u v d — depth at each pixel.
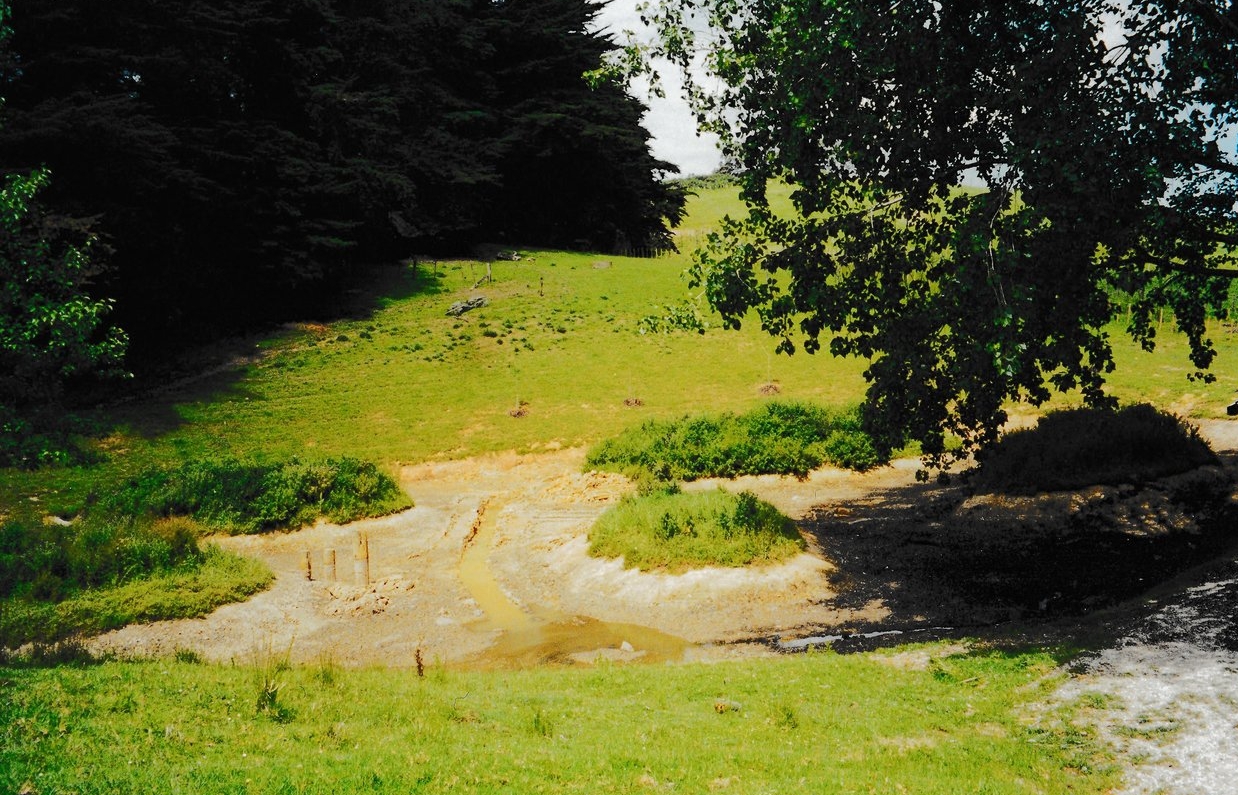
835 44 15.20
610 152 74.69
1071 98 13.70
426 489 32.78
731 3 18.02
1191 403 33.19
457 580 22.36
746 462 31.02
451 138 65.44
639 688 12.80
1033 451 25.83
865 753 9.52
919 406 17.83
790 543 21.05
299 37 54.94
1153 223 14.48
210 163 45.81
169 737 8.77
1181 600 14.14
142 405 39.56
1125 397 34.44
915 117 15.60
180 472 29.59
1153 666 11.16
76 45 38.53
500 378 44.38
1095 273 15.85
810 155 16.52
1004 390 16.30
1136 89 13.80
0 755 7.71
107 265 38.56
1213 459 25.20
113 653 14.20
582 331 51.00
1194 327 18.66
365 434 38.03
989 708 10.79
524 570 22.86
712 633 17.58
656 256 92.19
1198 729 9.21
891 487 28.53
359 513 27.91
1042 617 16.44
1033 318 14.26
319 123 55.84
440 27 68.38
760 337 48.97
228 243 48.59
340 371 45.09
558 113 70.00
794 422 33.28
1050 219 13.57
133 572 20.69
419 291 58.72
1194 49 13.61
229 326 50.31
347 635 18.77
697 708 11.52
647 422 35.62
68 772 7.49
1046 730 9.90
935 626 16.70
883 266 17.02
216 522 26.59
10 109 34.47
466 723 10.41
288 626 19.25
